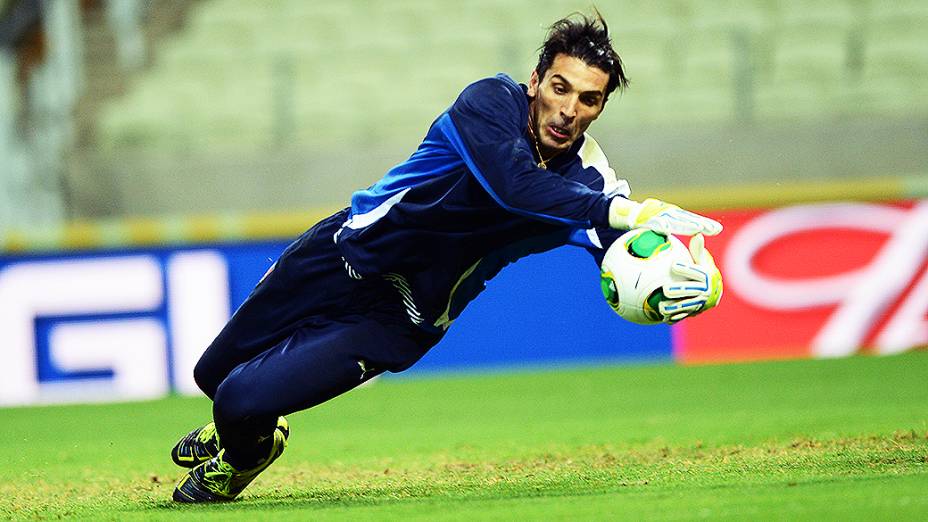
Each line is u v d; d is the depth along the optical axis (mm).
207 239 34312
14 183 43688
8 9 44625
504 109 13828
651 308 14195
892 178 44562
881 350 34812
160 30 51000
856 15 49438
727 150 44844
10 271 33906
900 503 13328
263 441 15836
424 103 49188
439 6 51844
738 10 50156
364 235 14875
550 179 13492
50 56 44969
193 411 30984
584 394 30625
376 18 51750
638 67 48531
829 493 14352
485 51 50438
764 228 34719
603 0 51219
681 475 17219
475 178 14172
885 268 34656
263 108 48938
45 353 34000
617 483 16734
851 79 48000
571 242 15047
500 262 15289
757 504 13797
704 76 48156
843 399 27188
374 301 15375
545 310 35531
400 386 34312
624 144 45031
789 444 20156
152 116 48344
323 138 48281
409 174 14617
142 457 23016
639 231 14250
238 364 16172
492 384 33531
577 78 13695
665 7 50812
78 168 44750
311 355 15008
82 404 33719
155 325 34219
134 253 34156
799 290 34812
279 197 45188
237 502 16516
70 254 33969
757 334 34969
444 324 15531
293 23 51688
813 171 44719
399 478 18719
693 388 30500
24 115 44562
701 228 12758
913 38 48812
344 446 23672
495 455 21094
